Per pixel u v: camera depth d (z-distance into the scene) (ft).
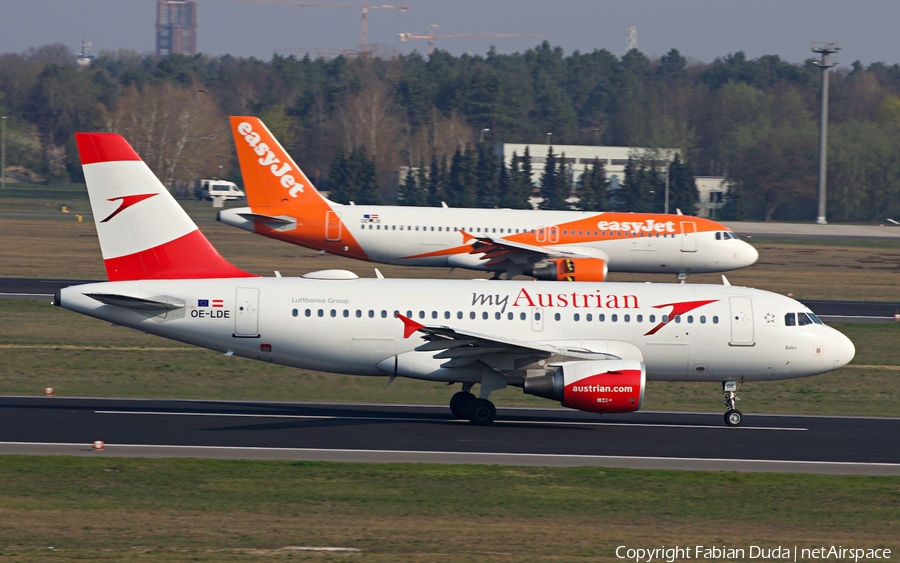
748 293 388.37
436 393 429.38
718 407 430.61
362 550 220.84
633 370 350.84
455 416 382.63
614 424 382.22
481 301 374.22
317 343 366.84
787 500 276.00
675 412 416.05
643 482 289.94
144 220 371.56
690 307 378.73
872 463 326.44
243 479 279.69
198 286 367.04
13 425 341.62
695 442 350.43
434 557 216.95
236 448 317.83
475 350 353.31
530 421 382.22
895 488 291.99
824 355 383.65
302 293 369.91
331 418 372.99
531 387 354.95
